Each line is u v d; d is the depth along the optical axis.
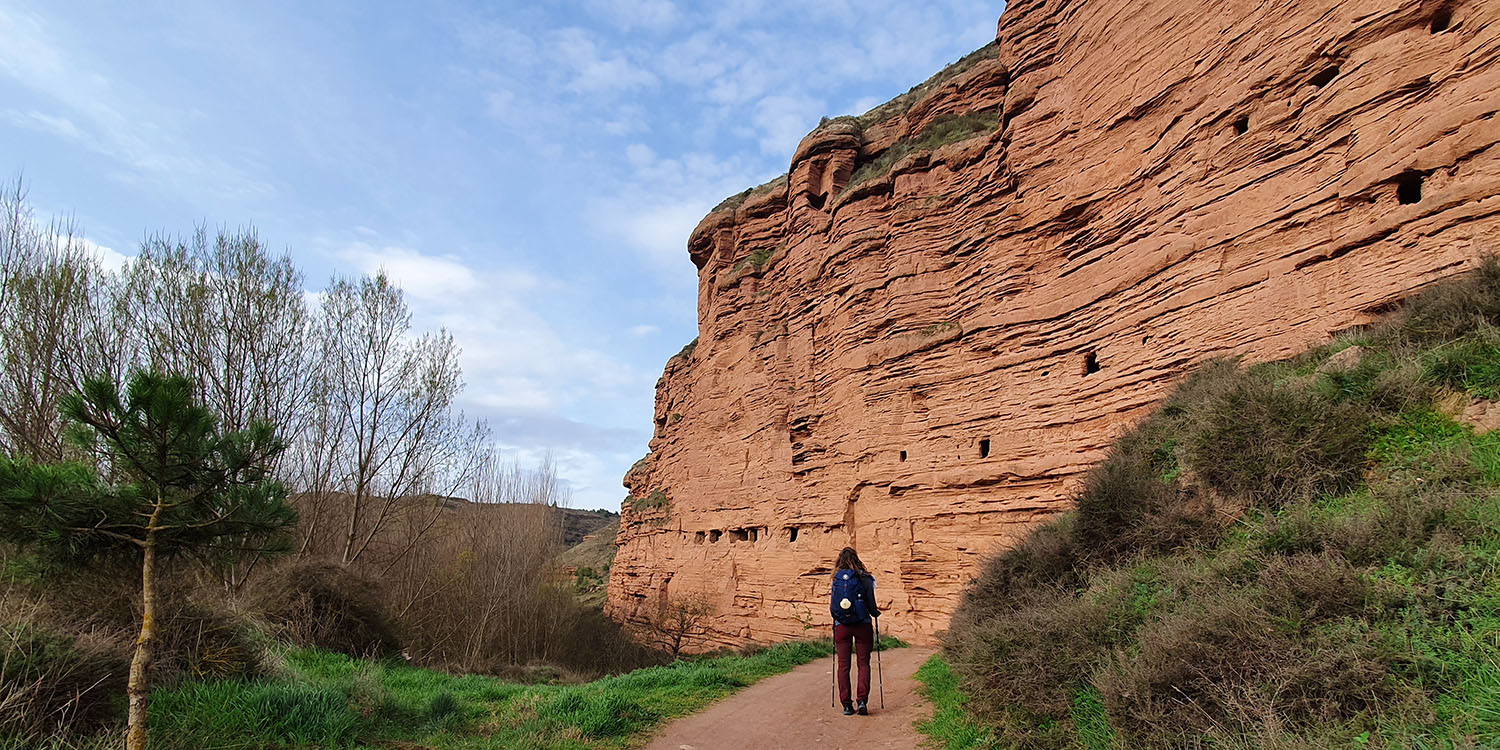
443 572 26.81
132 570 7.71
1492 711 4.26
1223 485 9.02
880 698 10.82
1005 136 22.09
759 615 30.25
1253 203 14.06
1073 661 7.15
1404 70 11.82
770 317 34.78
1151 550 9.08
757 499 32.12
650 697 11.14
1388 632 5.20
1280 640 5.51
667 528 40.97
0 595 8.22
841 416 26.64
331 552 23.75
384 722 9.07
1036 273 20.11
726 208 42.84
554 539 36.25
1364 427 8.23
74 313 18.34
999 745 7.09
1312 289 12.66
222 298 21.52
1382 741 4.50
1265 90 14.28
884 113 33.84
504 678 19.16
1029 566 10.93
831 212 31.00
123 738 6.81
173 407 6.21
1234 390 9.81
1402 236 11.30
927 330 23.52
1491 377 7.69
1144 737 5.65
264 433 7.13
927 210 24.91
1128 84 17.81
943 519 21.16
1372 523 6.46
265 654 10.44
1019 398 19.59
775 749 8.23
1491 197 10.24
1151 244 16.33
